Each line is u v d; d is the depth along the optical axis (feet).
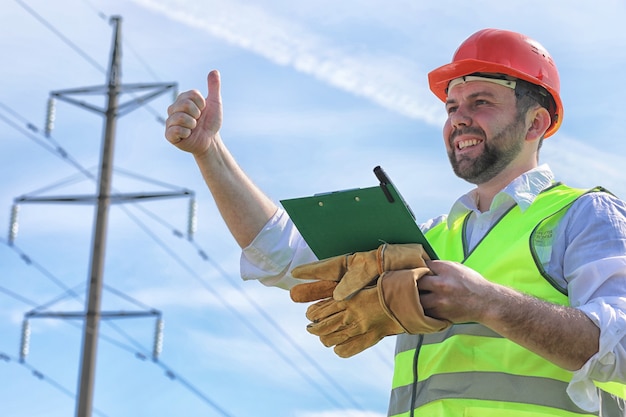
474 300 16.53
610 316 16.81
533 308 16.63
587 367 16.72
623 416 17.95
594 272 17.57
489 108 19.72
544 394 17.58
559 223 18.38
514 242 18.54
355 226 17.25
